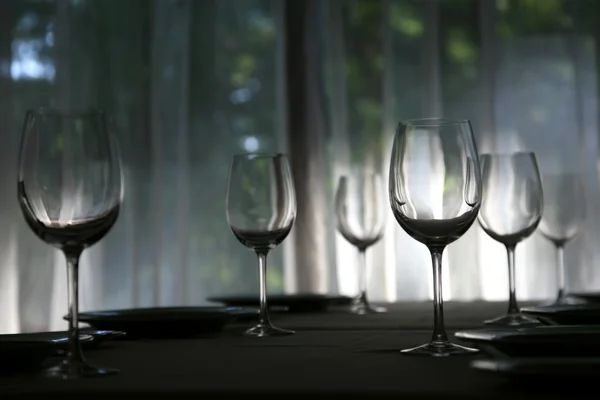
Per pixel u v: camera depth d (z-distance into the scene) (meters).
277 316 1.36
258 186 1.05
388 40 3.25
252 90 3.37
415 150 0.80
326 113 3.28
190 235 3.36
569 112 3.18
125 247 3.31
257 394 0.55
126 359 0.77
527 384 0.54
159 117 3.33
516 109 3.21
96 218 0.72
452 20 3.24
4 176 3.25
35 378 0.65
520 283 3.16
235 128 3.36
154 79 3.34
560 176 1.68
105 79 3.35
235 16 3.38
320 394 0.55
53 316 3.24
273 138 3.35
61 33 3.33
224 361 0.74
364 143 3.25
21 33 3.34
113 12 3.37
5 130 3.27
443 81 3.24
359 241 1.56
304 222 3.23
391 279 3.19
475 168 0.80
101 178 0.72
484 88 3.19
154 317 1.00
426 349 0.77
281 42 3.31
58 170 0.72
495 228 1.17
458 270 3.17
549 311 0.94
